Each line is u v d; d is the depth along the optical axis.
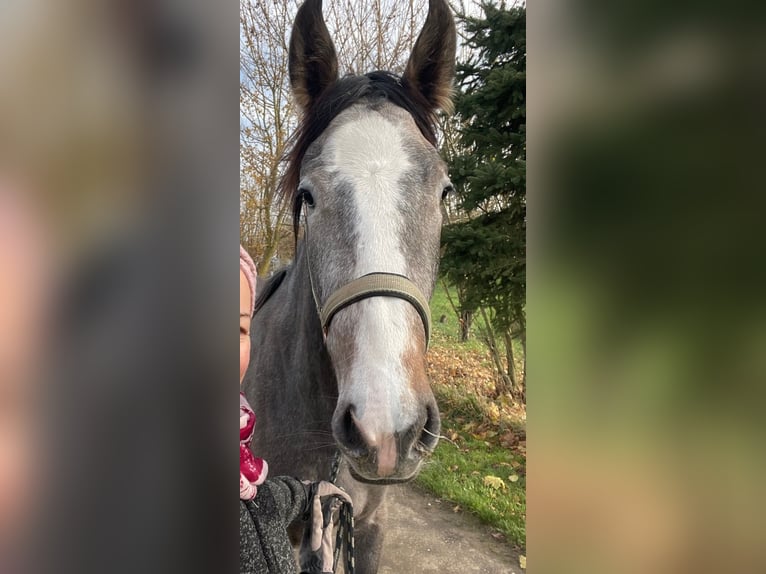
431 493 2.47
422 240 1.36
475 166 2.54
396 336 1.23
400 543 2.13
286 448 1.77
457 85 2.57
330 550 1.21
